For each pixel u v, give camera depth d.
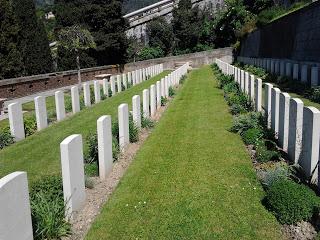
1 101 16.81
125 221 5.95
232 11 54.03
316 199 5.64
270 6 49.81
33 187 6.40
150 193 6.92
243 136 10.03
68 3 42.66
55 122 14.70
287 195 5.66
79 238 5.55
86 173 7.75
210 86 23.08
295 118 7.56
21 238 4.64
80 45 25.98
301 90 16.81
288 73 20.92
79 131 12.85
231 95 16.30
